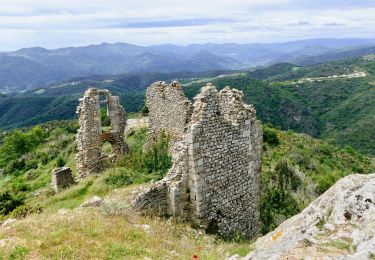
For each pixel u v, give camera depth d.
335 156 67.25
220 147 17.56
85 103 29.47
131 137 39.91
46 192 28.58
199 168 16.58
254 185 19.92
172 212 16.67
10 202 26.39
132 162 27.78
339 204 10.28
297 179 37.00
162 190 16.89
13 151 55.94
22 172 45.47
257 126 21.23
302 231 10.11
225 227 17.86
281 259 8.62
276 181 34.31
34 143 57.47
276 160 44.06
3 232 12.45
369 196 9.87
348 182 11.19
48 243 11.35
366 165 67.50
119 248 11.47
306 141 72.00
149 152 28.05
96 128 30.20
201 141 16.62
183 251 12.87
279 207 26.05
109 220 14.05
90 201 16.67
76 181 29.16
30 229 12.66
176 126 27.69
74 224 13.05
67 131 62.78
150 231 13.94
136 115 63.41
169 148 27.62
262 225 22.22
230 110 18.92
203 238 15.50
